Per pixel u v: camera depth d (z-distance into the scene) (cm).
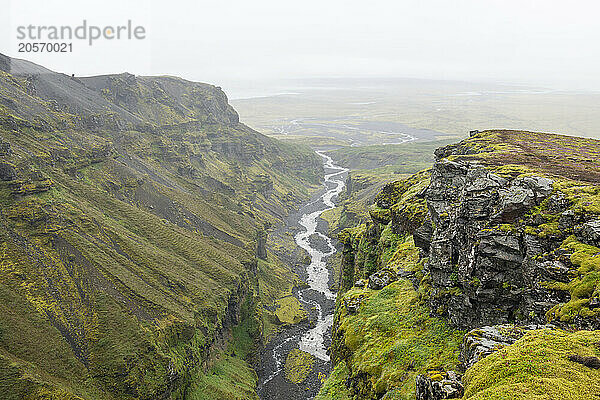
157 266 11769
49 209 10950
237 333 12619
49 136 15488
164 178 19888
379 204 11456
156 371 8519
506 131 11669
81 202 12788
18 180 10812
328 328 13900
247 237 18125
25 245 9631
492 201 5216
